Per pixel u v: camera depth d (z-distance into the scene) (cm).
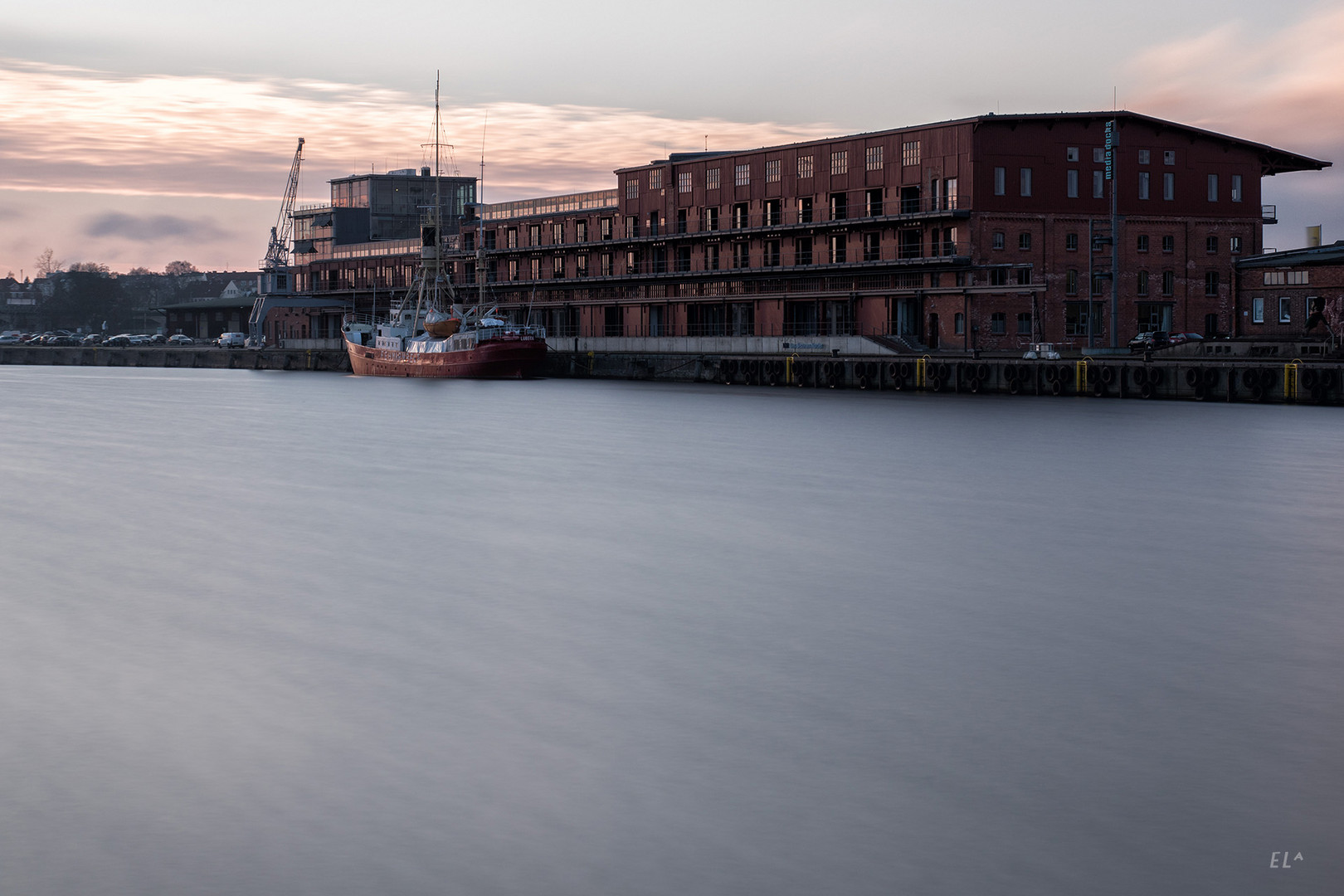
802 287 12938
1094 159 11612
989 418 7456
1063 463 5269
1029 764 1697
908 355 10775
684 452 5797
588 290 15725
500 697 2014
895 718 1892
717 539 3484
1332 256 10619
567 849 1444
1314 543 3431
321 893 1349
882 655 2266
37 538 3572
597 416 8075
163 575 3019
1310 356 8881
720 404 9038
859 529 3653
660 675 2138
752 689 2050
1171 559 3200
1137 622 2530
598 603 2689
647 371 12675
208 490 4562
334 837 1478
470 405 9344
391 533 3609
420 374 13512
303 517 3916
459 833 1487
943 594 2784
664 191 14625
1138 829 1493
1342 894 1337
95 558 3253
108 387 12900
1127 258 11731
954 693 2033
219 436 6856
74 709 1964
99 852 1446
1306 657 2261
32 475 5094
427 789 1617
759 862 1410
